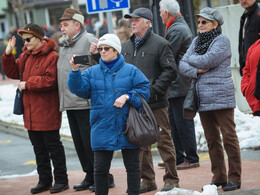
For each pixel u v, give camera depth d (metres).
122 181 17.95
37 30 16.97
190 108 14.67
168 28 18.33
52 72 16.77
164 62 15.23
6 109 42.28
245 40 18.91
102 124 13.00
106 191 13.17
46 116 16.97
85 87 13.05
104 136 12.97
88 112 16.39
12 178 20.58
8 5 147.38
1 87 60.69
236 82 27.20
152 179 15.85
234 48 27.30
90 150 16.45
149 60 15.38
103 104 13.02
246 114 25.03
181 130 18.69
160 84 15.10
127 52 15.77
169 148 15.36
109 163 13.23
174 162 15.37
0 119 36.91
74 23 16.61
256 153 20.58
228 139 14.73
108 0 22.00
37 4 122.94
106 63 13.23
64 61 16.56
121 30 28.55
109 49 13.12
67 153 26.31
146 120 13.14
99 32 56.31
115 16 89.44
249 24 18.70
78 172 20.78
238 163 14.85
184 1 22.62
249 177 16.53
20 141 30.95
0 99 49.56
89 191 16.81
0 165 24.30
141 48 15.52
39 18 123.69
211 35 14.67
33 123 17.02
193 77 14.70
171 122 19.12
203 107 14.64
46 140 17.16
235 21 27.23
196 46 14.89
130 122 12.91
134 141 12.85
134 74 13.23
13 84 63.84
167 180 15.38
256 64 13.66
